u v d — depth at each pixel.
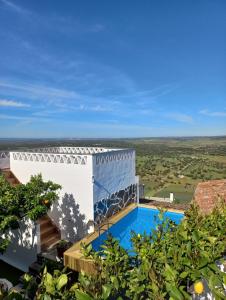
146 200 18.34
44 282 2.12
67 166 12.27
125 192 15.24
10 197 6.88
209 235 2.70
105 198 12.88
